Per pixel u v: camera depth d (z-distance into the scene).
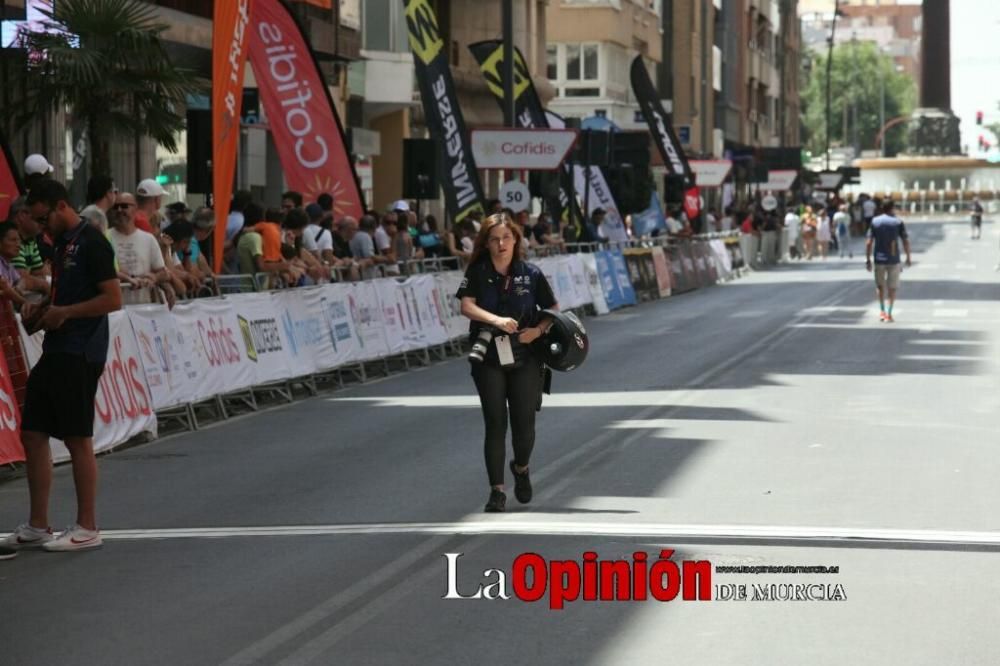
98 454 17.11
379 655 8.51
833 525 11.99
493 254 12.98
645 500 13.19
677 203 54.16
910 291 46.72
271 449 17.20
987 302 41.44
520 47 58.69
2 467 15.98
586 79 73.75
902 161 165.00
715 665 8.23
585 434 17.50
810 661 8.30
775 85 145.62
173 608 9.76
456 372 26.36
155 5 31.16
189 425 19.19
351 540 11.78
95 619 9.55
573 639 8.79
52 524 13.17
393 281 26.42
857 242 101.50
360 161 46.09
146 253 18.53
